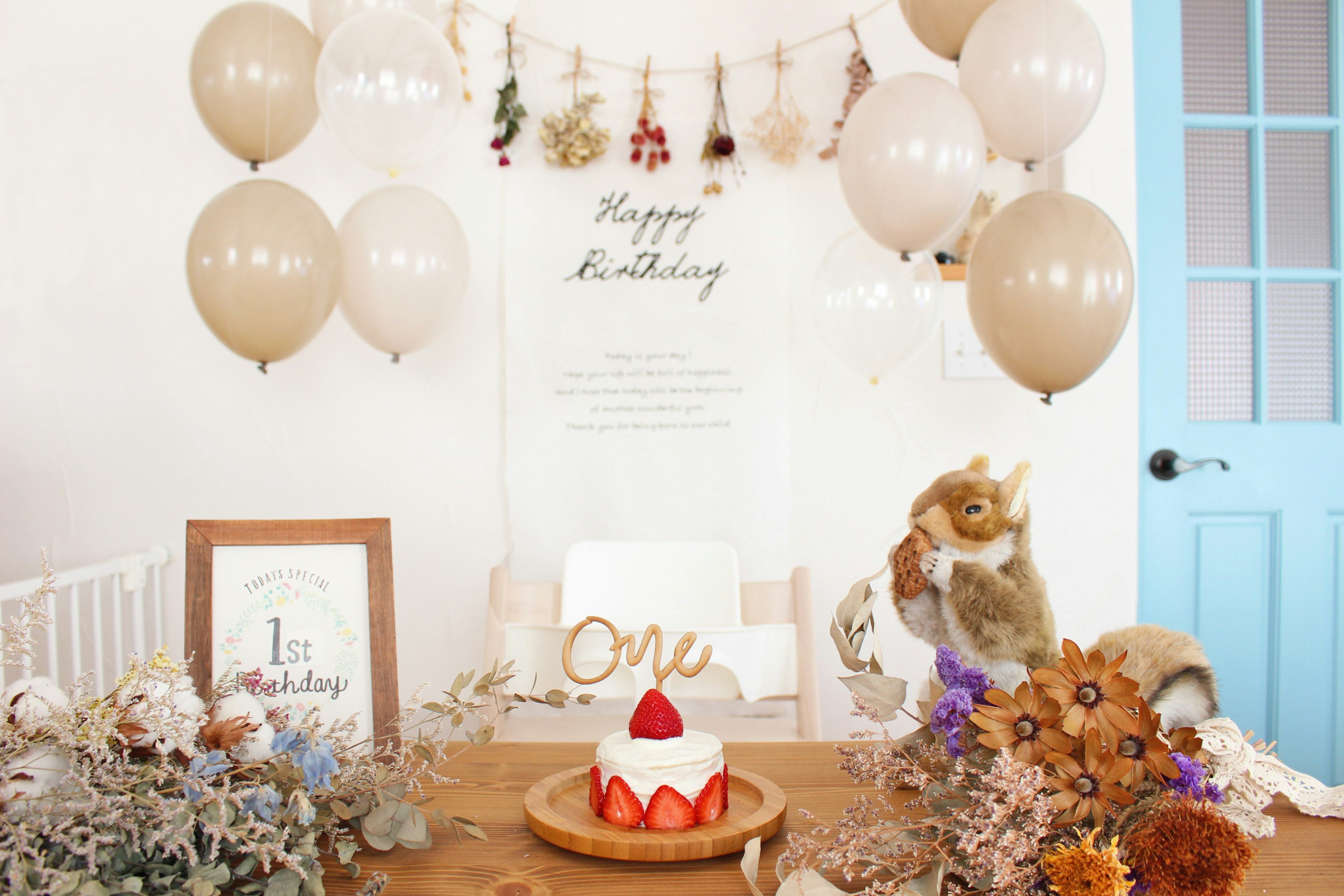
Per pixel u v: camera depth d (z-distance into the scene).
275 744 0.69
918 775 0.66
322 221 1.44
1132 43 1.90
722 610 1.54
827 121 1.94
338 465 1.94
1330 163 1.94
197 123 1.92
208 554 0.85
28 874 0.55
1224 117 1.91
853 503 1.95
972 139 1.33
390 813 0.70
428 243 1.58
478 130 1.93
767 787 0.85
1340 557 1.92
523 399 1.94
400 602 1.94
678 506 1.96
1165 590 1.93
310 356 1.93
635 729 0.82
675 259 1.95
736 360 1.95
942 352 1.94
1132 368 1.92
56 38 1.91
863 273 1.60
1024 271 1.28
